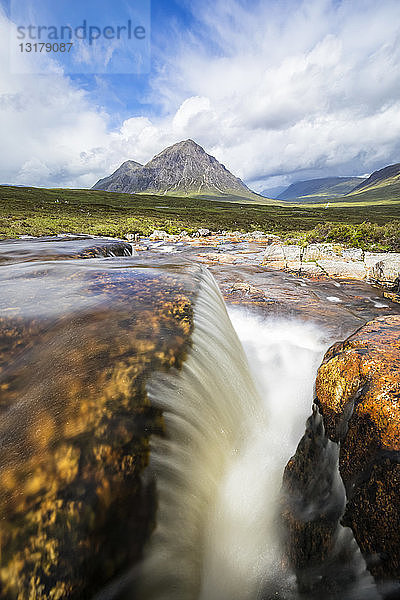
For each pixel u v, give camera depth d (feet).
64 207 216.74
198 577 5.76
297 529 6.84
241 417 10.75
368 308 30.63
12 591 3.93
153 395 7.05
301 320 26.76
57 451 5.45
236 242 99.09
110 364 7.82
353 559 5.68
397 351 7.56
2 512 4.49
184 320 10.64
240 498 7.93
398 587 4.85
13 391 6.97
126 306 11.30
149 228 134.72
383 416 6.16
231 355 13.01
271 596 6.14
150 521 5.35
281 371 17.97
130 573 4.81
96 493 5.04
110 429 6.00
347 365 7.62
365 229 94.53
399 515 5.18
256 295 33.58
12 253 25.84
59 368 7.70
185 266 19.79
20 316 10.16
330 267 47.80
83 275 15.42
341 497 6.43
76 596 4.26
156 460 6.02
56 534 4.47
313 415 8.34
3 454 5.40
